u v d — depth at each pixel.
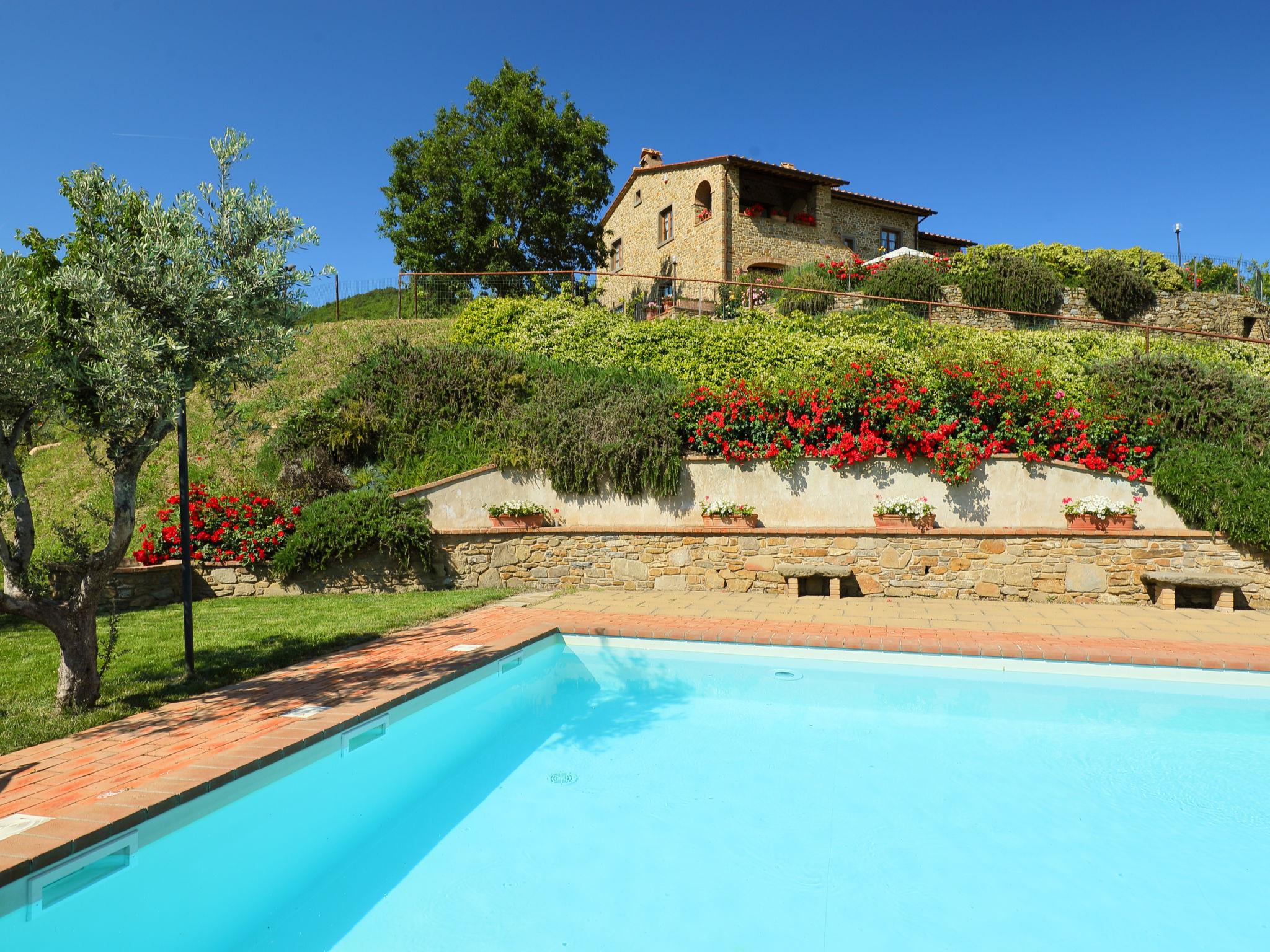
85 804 3.20
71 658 4.60
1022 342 15.37
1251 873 3.37
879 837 3.71
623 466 10.11
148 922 2.98
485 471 10.42
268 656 5.99
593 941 2.80
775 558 9.47
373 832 3.78
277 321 4.82
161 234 4.31
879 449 9.66
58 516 10.95
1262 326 18.97
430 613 7.86
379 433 11.66
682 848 3.58
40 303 4.32
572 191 24.62
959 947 2.78
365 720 4.63
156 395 4.16
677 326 14.61
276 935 2.84
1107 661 6.32
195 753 3.87
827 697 6.07
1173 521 9.23
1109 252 20.94
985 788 4.30
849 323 15.57
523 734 5.23
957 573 9.10
